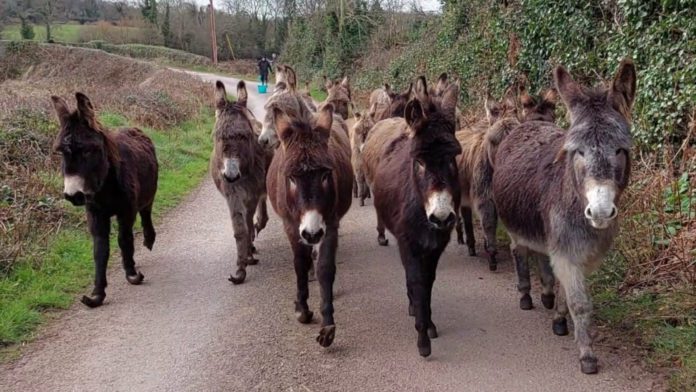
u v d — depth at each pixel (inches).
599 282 219.3
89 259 280.2
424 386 166.4
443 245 185.9
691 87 267.3
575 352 182.1
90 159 219.8
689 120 267.7
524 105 257.0
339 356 185.9
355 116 442.9
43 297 231.0
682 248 206.8
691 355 165.6
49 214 319.3
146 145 287.6
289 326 209.6
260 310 224.8
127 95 734.5
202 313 223.6
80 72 1589.6
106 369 181.6
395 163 198.7
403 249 186.1
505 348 187.3
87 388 170.7
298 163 179.5
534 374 170.2
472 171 260.4
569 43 393.1
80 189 217.0
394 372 174.9
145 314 223.8
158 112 699.4
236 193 257.3
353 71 1239.5
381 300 231.0
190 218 369.7
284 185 194.9
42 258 268.8
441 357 183.2
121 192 239.1
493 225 255.9
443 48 697.0
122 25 2568.9
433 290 240.4
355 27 1286.9
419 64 786.2
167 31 2490.2
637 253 218.8
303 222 176.7
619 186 149.6
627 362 172.1
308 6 1616.6
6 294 232.2
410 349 189.2
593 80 363.9
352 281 253.4
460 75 585.9
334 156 209.6
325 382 170.7
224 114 256.4
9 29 2368.4
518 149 205.6
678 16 291.1
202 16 2513.5
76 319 219.3
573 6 392.8
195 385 171.2
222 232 336.2
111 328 211.2
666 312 188.1
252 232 278.7
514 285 242.1
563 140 181.6
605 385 161.9
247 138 254.4
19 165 366.6
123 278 264.1
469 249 281.7
